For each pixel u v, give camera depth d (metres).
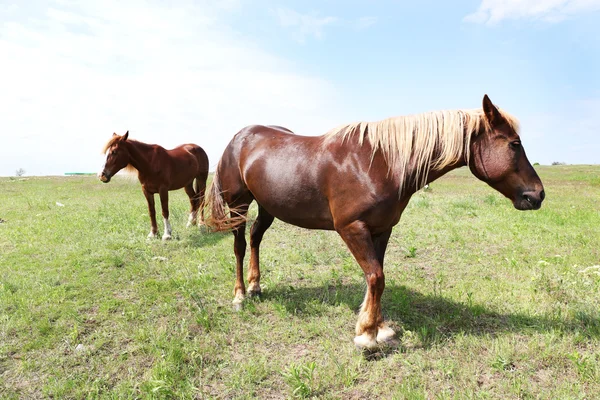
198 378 2.67
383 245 3.14
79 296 4.08
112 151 6.21
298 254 5.45
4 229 7.02
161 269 4.96
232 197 3.92
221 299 4.03
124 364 2.86
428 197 11.33
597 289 3.87
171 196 12.72
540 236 6.14
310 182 3.04
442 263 5.02
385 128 2.80
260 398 2.46
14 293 4.09
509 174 2.71
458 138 2.73
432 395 2.41
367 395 2.45
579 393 2.31
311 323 3.38
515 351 2.79
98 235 6.59
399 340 3.07
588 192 12.95
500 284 4.14
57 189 14.52
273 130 3.78
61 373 2.75
